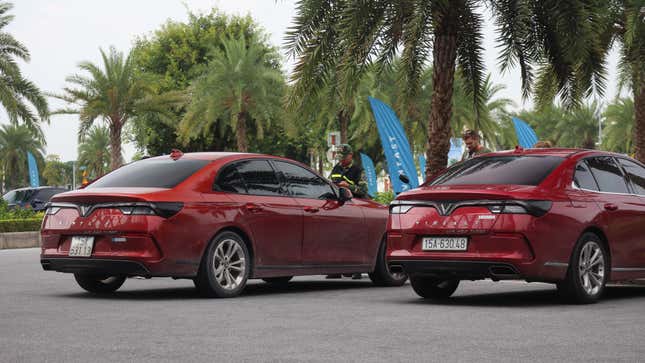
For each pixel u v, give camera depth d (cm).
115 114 5247
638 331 786
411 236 1050
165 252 1086
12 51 4356
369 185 4144
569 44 1772
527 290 1276
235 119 4978
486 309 984
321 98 2050
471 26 2009
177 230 1096
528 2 1825
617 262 1094
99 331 792
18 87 4344
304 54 1877
